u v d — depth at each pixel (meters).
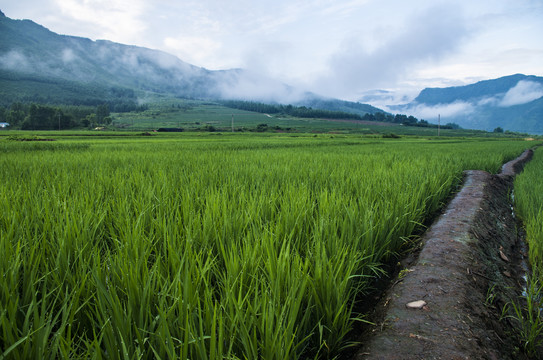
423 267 3.23
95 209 3.82
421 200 5.20
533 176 9.29
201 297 2.15
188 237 2.63
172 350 1.53
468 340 2.12
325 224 3.29
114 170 8.18
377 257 3.40
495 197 7.45
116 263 2.32
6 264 2.23
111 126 138.00
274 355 1.71
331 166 8.73
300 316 2.22
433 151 18.62
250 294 2.27
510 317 2.77
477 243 4.00
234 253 2.44
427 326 2.26
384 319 2.42
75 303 1.83
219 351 1.56
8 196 4.25
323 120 195.62
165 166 8.59
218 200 3.81
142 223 3.14
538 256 3.81
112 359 1.61
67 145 21.94
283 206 3.75
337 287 2.30
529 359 2.39
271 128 120.62
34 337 1.59
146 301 1.97
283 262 2.29
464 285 2.87
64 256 2.44
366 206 3.92
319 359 2.23
